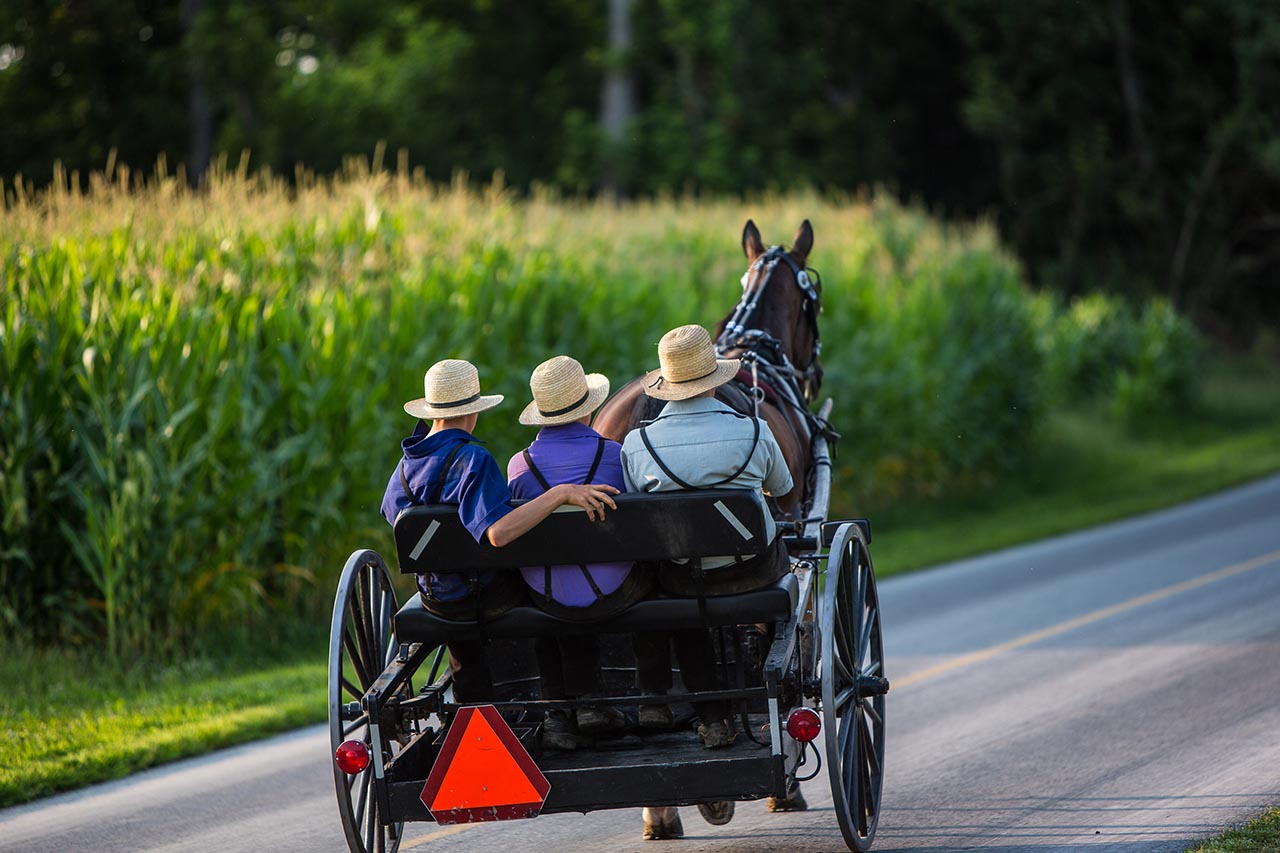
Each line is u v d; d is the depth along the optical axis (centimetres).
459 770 1984
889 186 15988
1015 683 3491
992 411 8244
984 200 16762
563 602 2058
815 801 2655
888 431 7300
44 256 4378
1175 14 15675
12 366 4103
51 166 12119
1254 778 2561
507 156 14025
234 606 4297
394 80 12656
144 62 12425
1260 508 6900
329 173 12006
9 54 12719
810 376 3241
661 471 2070
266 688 3731
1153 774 2634
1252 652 3659
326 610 4544
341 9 13175
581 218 7106
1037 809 2472
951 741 2978
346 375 4575
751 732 2203
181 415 4053
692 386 2103
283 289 4669
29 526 4141
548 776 1998
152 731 3297
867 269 7919
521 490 2098
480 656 2172
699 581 2036
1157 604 4475
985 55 15438
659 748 2145
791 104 14738
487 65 14675
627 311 6084
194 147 12262
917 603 4834
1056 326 11062
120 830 2612
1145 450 9788
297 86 12238
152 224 4800
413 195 5559
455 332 5056
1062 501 7612
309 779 2930
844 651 2264
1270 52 14475
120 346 4191
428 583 2086
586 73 14725
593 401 2134
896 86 16738
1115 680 3447
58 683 3747
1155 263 15650
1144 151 15450
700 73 14488
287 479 4509
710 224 7969
